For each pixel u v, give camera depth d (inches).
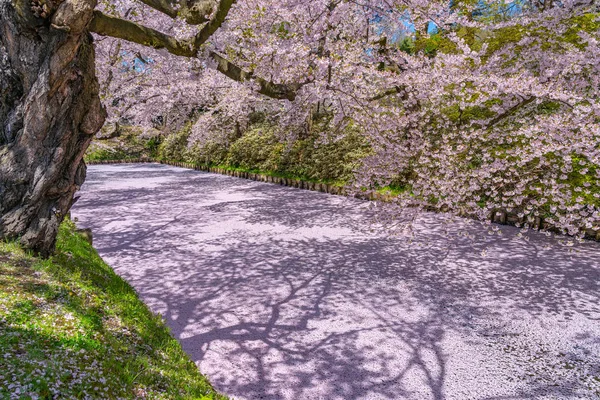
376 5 305.9
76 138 135.4
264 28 355.3
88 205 472.1
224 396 110.7
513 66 318.3
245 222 374.9
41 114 125.2
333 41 344.2
